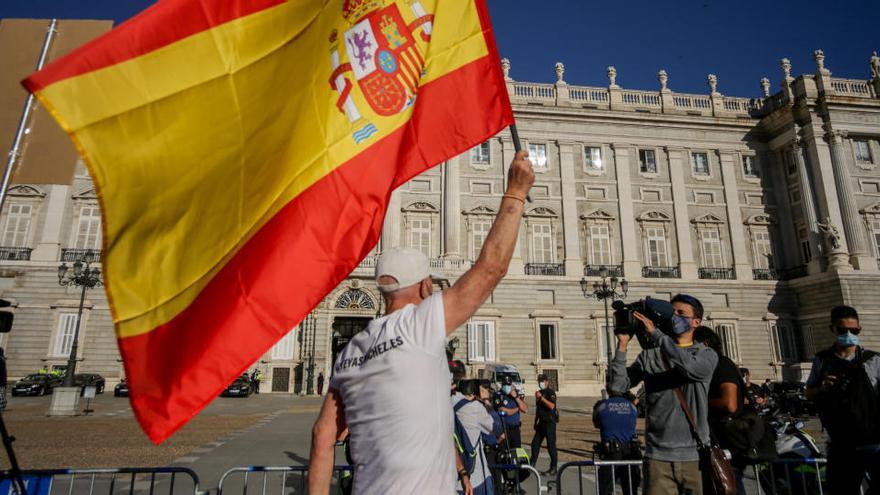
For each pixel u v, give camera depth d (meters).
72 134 2.50
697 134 36.97
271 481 8.87
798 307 34.41
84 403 24.42
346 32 3.49
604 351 32.62
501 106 3.71
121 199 2.61
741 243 35.34
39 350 30.36
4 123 2.99
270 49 3.14
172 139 2.76
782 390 23.52
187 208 2.77
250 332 2.76
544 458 11.73
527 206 34.41
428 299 2.26
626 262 34.12
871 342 30.83
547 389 9.99
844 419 4.48
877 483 4.31
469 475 4.59
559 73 36.97
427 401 2.10
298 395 30.77
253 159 2.97
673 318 4.18
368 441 2.11
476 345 31.95
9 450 2.70
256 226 2.93
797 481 5.71
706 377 3.95
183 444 13.05
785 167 36.69
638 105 37.09
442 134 3.59
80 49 2.59
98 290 31.38
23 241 31.75
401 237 33.31
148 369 2.57
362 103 3.44
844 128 34.66
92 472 4.54
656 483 3.95
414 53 3.68
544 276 33.22
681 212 35.41
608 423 7.02
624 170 35.72
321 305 31.73
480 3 3.89
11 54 3.15
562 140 35.72
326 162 3.23
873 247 33.69
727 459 3.85
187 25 2.90
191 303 2.71
